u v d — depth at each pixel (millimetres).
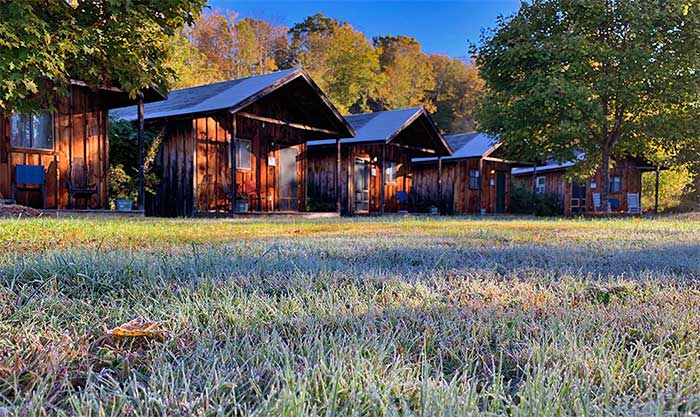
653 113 12445
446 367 1042
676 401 810
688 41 11367
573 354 1035
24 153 8141
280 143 12312
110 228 4609
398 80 42000
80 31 4699
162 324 1234
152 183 10680
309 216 11281
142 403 791
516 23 12750
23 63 4363
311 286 1788
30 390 825
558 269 2354
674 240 4270
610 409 798
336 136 12469
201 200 10484
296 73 10844
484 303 1574
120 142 10758
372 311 1422
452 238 4184
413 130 15500
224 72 34344
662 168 19391
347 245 3311
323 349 1027
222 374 910
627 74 11508
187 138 10469
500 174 19156
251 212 10391
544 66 12094
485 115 13844
